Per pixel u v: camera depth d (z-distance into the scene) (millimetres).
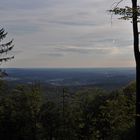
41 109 62094
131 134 22500
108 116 34125
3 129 60500
